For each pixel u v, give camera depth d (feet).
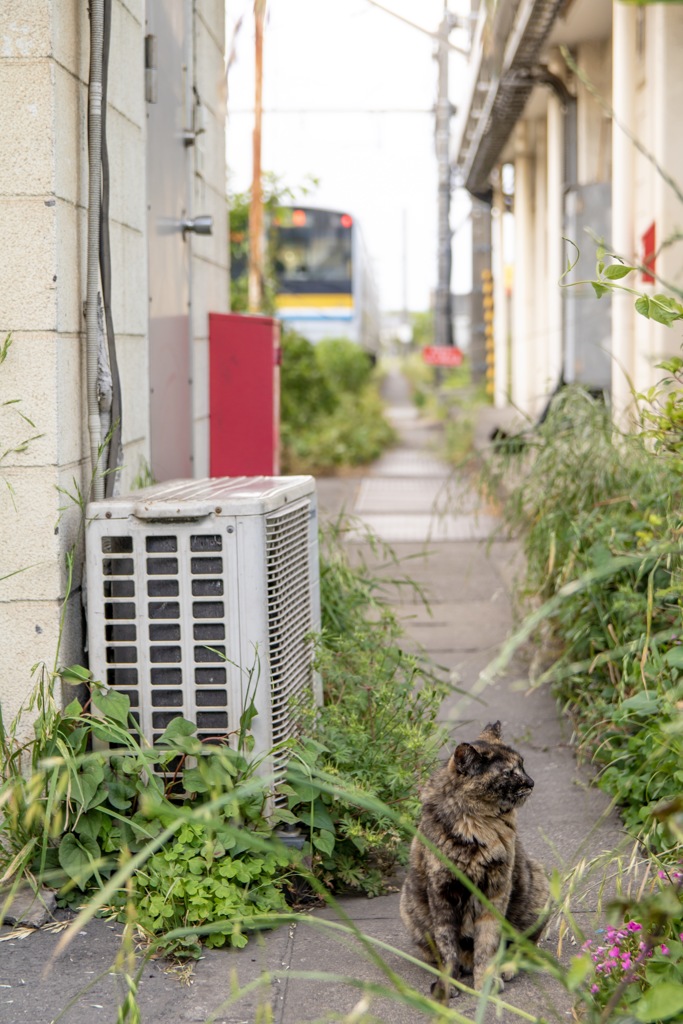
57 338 13.23
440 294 93.30
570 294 35.12
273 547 13.29
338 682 15.23
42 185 13.06
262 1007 8.23
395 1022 10.46
